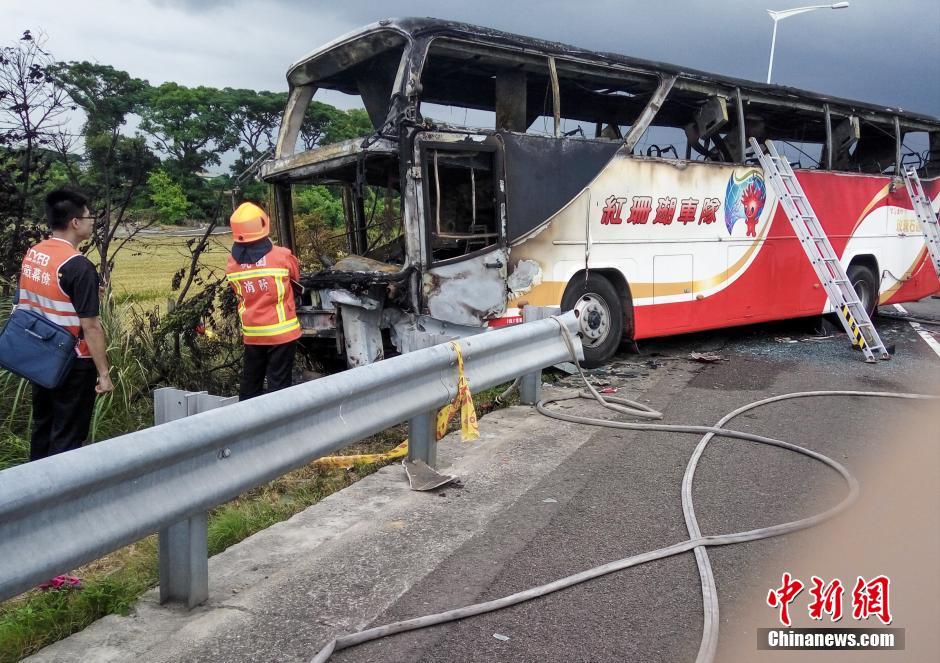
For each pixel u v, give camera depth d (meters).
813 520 4.41
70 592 3.78
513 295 8.03
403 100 7.11
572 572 3.86
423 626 3.36
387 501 4.93
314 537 4.38
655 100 9.47
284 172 8.64
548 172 8.30
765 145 11.33
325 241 9.14
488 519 4.59
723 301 10.76
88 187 8.49
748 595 3.62
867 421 6.79
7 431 6.21
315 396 4.09
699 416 7.04
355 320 7.53
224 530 4.51
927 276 14.94
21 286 4.67
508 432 6.48
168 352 7.94
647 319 9.74
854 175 12.70
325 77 8.54
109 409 6.82
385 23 7.37
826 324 13.53
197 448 3.38
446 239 7.83
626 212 9.26
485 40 7.66
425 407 5.15
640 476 5.32
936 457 5.68
